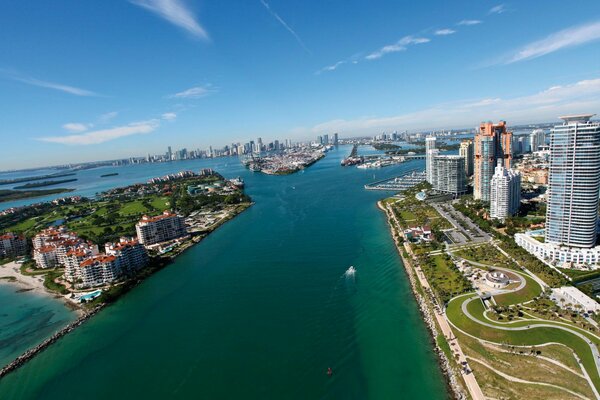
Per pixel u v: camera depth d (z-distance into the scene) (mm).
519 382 167875
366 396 175250
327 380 187500
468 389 169250
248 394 180750
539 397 158500
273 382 188000
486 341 199000
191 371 199250
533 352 185625
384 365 195000
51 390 192125
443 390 173875
